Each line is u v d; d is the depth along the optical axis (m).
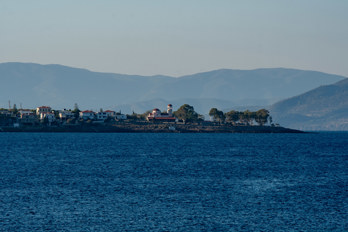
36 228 195.00
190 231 194.12
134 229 195.38
